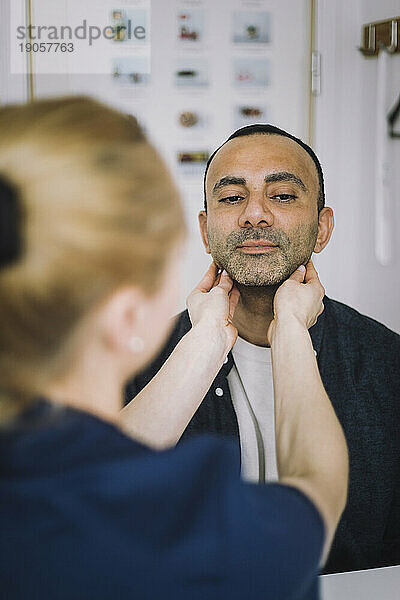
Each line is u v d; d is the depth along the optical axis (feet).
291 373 2.05
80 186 1.34
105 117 1.44
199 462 1.49
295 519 1.51
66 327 1.39
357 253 4.54
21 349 1.38
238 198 4.28
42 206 1.32
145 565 1.36
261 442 4.21
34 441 1.41
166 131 4.26
